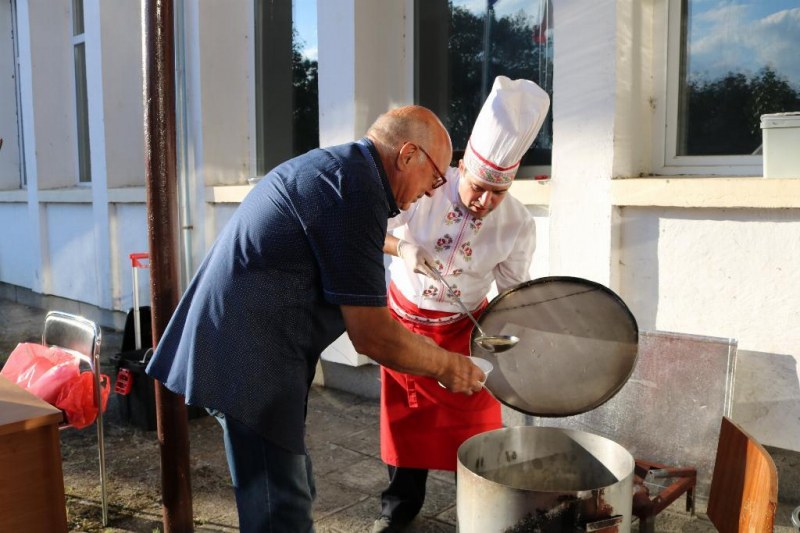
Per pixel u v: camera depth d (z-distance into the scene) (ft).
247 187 15.10
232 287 5.65
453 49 13.03
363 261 5.48
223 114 16.33
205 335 5.71
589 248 10.35
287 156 16.03
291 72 15.66
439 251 7.41
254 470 5.91
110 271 20.30
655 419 9.39
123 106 19.94
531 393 6.70
